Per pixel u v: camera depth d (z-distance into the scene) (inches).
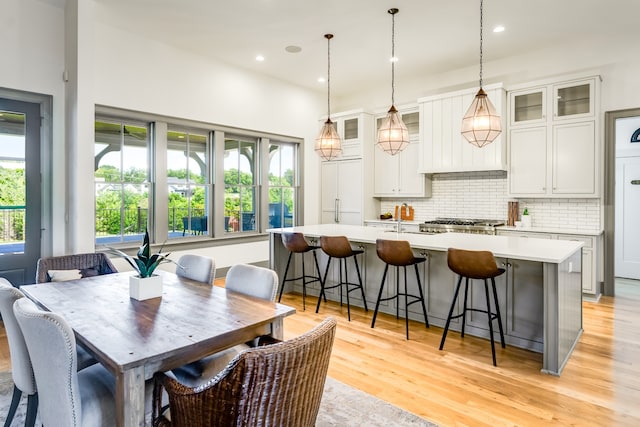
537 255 108.0
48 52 162.4
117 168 185.8
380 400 93.6
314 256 186.7
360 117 257.0
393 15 165.0
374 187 266.4
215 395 46.9
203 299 83.2
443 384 101.5
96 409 59.9
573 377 105.0
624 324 146.7
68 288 93.0
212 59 216.5
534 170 197.5
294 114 263.9
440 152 227.6
